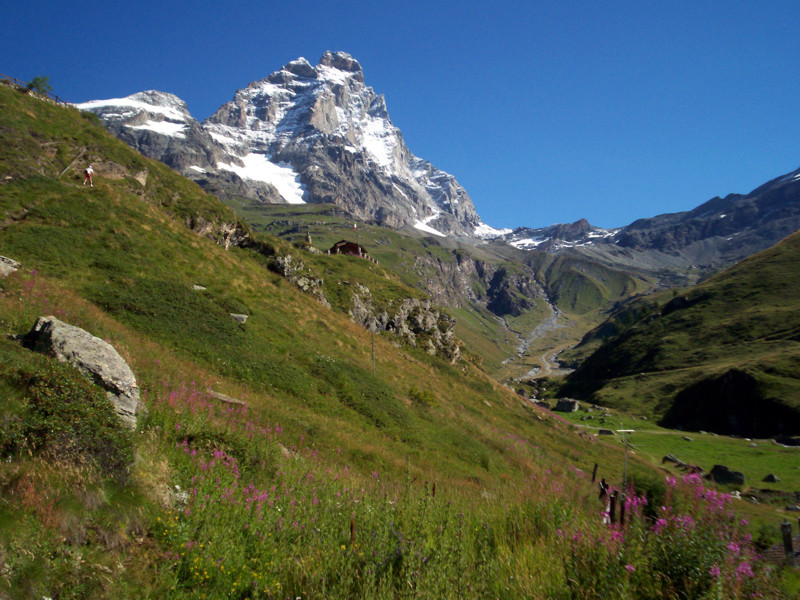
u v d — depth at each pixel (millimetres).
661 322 155875
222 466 11711
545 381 180875
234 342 31922
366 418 32312
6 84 49125
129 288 31766
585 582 7039
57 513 7059
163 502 8969
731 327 132125
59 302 23641
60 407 8742
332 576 7496
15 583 5914
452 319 94375
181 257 41469
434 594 6746
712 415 93062
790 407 83250
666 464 58812
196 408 16609
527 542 8758
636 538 7480
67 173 42312
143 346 24406
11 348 11203
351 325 57594
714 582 6496
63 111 50000
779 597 6672
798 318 123438
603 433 78750
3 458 7656
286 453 15945
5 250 28984
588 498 11781
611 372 143125
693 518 7477
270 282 51875
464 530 8859
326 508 10258
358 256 109188
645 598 6699
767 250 175625
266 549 8523
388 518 9180
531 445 47781
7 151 38719
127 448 9359
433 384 55062
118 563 7051
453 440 35469
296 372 32719
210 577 7594
